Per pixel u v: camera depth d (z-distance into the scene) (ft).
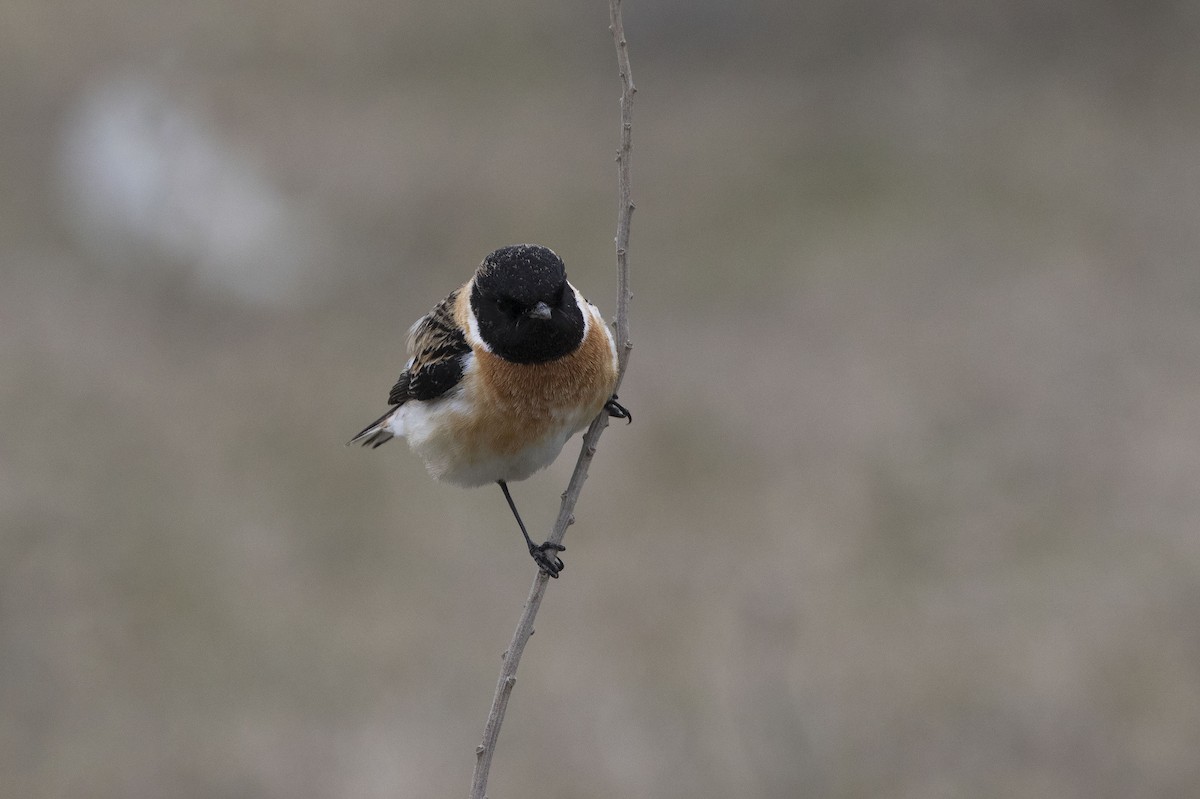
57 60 110.83
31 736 38.70
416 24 118.62
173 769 37.70
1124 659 39.06
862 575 44.37
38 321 71.31
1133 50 94.22
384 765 37.78
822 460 52.47
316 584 46.24
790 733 36.42
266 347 68.49
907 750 35.78
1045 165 80.02
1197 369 57.67
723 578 44.68
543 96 100.17
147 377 63.98
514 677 20.35
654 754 36.63
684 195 81.66
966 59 96.53
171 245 76.74
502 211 81.30
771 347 63.31
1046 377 58.18
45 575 45.83
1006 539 45.83
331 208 81.97
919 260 70.59
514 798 35.63
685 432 55.26
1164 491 48.52
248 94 99.86
